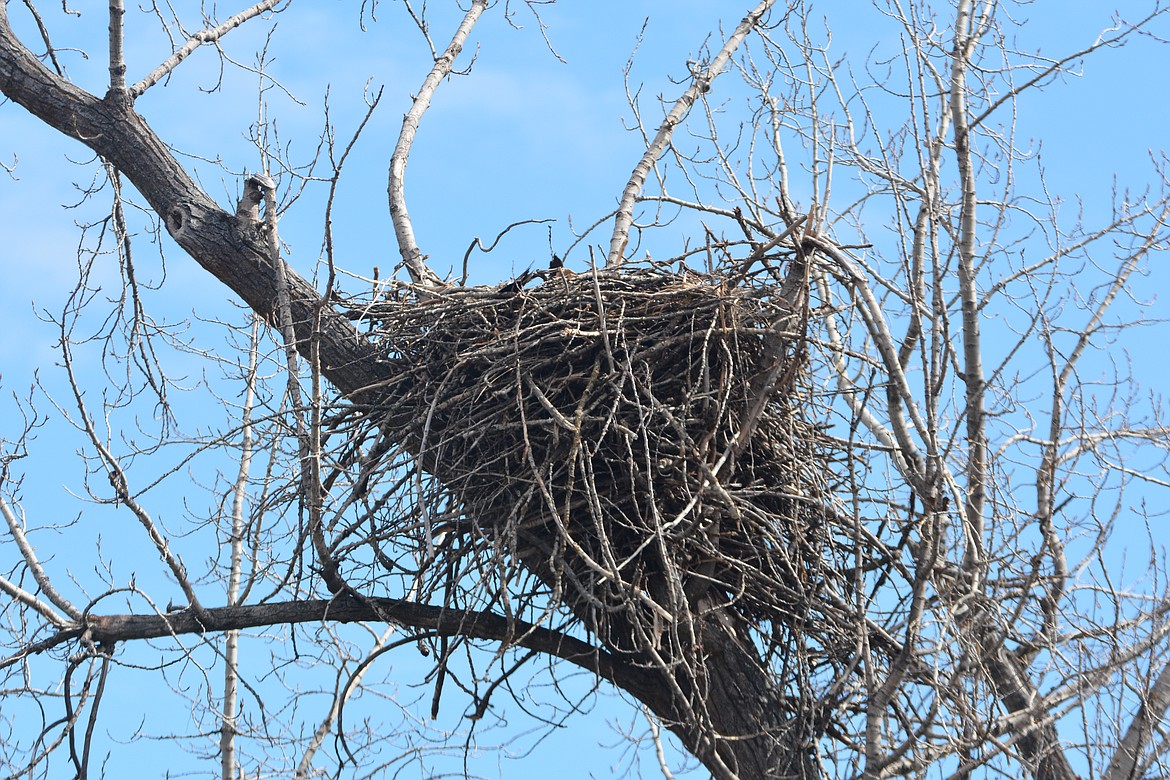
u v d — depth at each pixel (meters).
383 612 10.88
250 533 11.15
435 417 10.66
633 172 14.27
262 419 10.98
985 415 11.39
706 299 10.35
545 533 10.44
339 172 10.28
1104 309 12.53
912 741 9.42
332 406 10.93
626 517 9.98
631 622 9.93
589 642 10.95
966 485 11.34
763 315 10.41
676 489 10.23
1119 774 10.37
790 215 11.02
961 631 10.09
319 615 11.14
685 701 9.50
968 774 9.82
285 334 10.81
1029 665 11.46
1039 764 10.52
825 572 10.82
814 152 13.17
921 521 10.41
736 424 10.38
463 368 10.70
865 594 10.81
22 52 13.13
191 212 12.46
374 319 11.77
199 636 11.34
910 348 12.38
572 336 10.27
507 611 9.48
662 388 10.39
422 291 11.57
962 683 10.17
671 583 9.36
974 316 12.52
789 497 10.43
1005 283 12.72
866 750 9.54
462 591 10.55
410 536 10.57
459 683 10.42
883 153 13.34
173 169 12.82
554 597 9.43
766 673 10.73
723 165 14.16
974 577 10.86
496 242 11.98
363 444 11.23
